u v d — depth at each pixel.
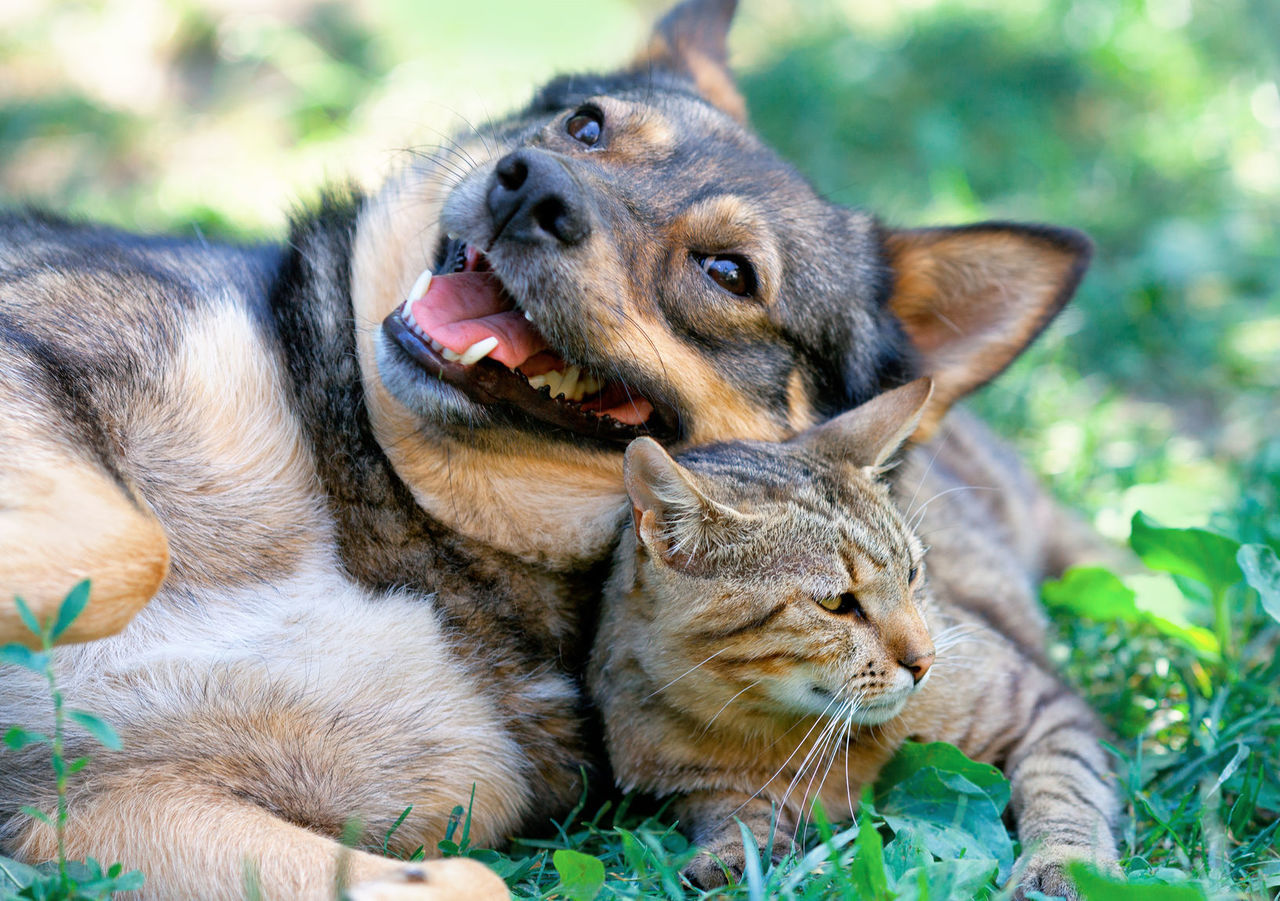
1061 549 1.17
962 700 0.93
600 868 0.82
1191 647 1.00
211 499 0.88
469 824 0.87
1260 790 0.91
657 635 0.89
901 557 0.92
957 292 1.01
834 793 0.91
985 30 1.92
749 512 0.89
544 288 0.89
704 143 0.96
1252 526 1.03
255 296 0.94
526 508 0.91
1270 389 1.31
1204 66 1.89
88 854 0.82
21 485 0.81
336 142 1.74
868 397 0.99
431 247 0.94
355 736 0.86
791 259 0.95
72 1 1.99
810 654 0.88
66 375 0.86
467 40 2.08
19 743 0.79
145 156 1.74
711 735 0.90
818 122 1.80
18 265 0.91
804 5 2.17
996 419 1.28
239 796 0.84
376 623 0.88
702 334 0.93
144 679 0.85
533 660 0.91
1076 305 1.39
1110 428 1.27
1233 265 1.47
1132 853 0.88
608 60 1.96
